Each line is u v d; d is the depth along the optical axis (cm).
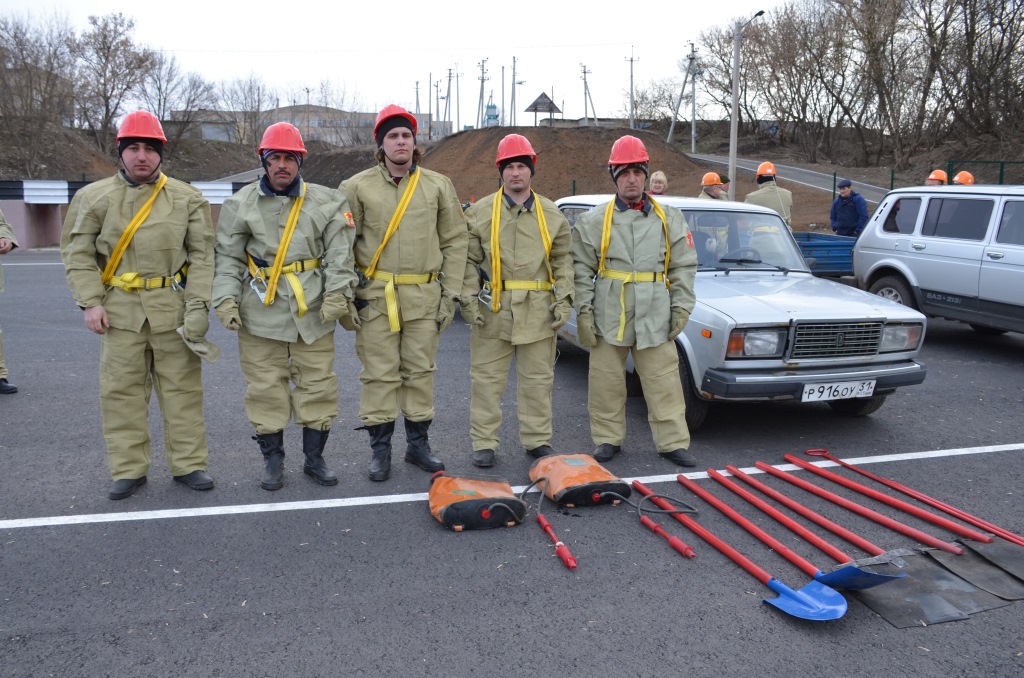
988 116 3397
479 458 486
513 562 362
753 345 499
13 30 3800
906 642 300
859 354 525
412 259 439
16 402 614
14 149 3922
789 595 325
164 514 411
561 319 471
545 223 467
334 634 302
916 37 3819
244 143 6719
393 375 454
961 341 930
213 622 309
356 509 420
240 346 435
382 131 432
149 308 407
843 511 423
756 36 5519
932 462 504
